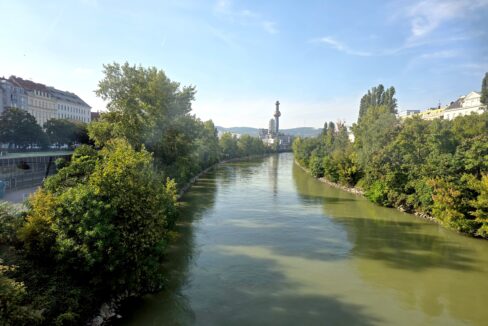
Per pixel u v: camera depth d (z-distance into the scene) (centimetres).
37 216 1591
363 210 4097
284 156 18250
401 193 4091
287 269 2250
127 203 1672
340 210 4094
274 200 4731
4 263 1449
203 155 8162
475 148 3159
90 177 1759
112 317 1589
